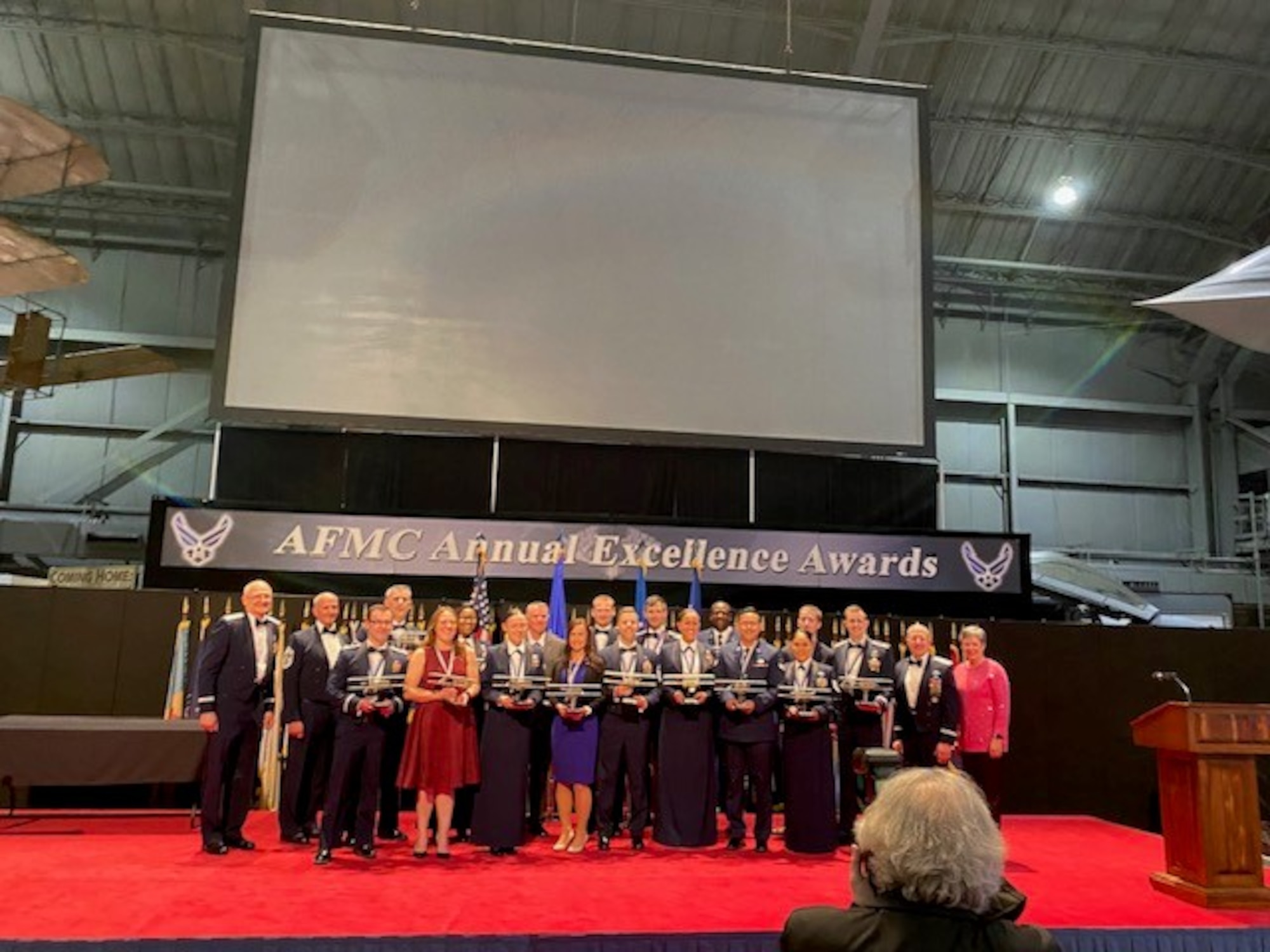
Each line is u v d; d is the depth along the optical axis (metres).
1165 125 14.68
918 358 10.02
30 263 10.50
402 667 6.27
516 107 9.76
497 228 9.60
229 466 10.57
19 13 12.62
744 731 6.64
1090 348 17.59
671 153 9.92
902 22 13.17
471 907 4.88
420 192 9.54
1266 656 9.85
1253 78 14.08
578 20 13.06
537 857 6.21
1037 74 13.96
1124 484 17.48
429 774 6.11
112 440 15.21
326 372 9.23
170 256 15.53
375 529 9.18
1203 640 9.81
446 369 9.39
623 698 6.54
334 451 10.67
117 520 14.92
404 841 6.74
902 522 11.38
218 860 5.96
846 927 1.85
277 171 9.38
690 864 6.09
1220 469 17.45
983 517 16.94
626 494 10.88
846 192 10.12
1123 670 9.67
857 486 11.38
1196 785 5.40
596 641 6.97
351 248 9.40
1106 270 16.48
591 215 9.73
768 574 9.66
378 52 9.62
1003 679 7.00
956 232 16.00
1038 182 15.33
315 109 9.49
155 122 13.91
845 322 9.96
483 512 9.67
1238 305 4.89
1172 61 13.62
